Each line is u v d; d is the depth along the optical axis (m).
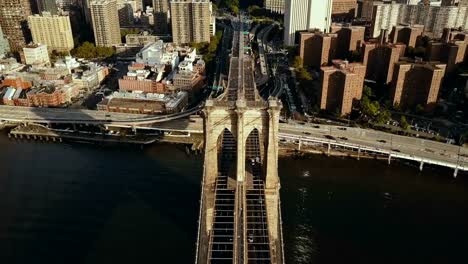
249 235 181.12
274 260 181.62
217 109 198.88
